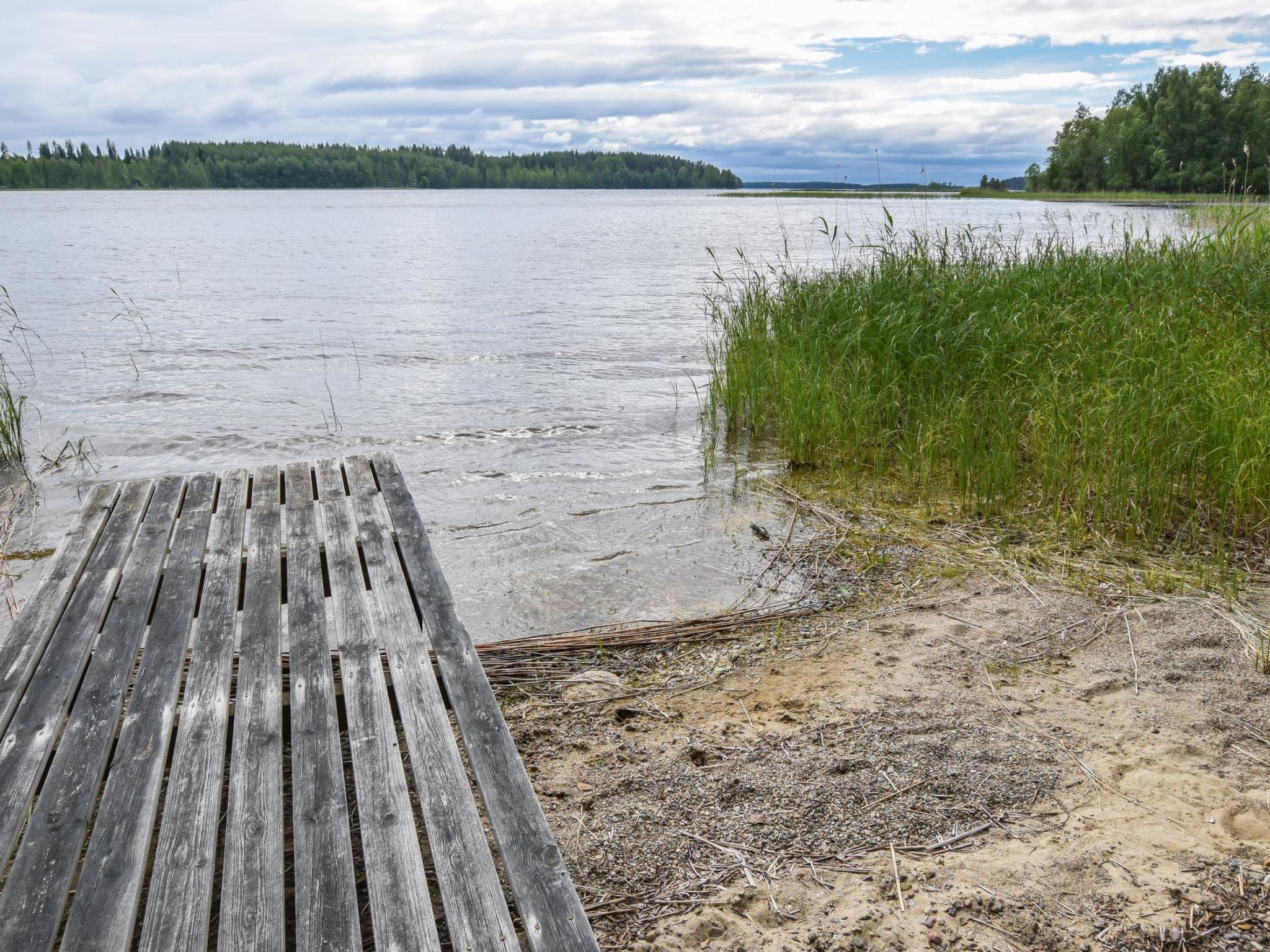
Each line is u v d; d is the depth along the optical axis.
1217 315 6.95
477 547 5.41
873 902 2.41
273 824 2.02
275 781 2.17
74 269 24.39
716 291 18.84
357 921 1.75
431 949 1.68
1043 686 3.54
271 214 69.00
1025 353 6.72
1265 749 3.06
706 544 5.38
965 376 7.13
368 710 2.46
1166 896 2.39
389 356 11.98
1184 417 5.49
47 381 10.30
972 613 4.26
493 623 4.40
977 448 6.14
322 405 9.24
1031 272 8.77
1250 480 4.93
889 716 3.34
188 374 10.80
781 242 32.94
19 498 6.41
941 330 7.52
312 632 2.87
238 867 1.89
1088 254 9.19
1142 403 5.64
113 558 3.37
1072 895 2.41
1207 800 2.79
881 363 7.61
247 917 1.75
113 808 2.07
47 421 8.59
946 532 5.35
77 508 6.20
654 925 2.36
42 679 2.60
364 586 3.24
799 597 4.59
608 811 2.83
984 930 2.30
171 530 3.62
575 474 6.89
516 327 14.47
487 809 2.08
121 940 1.70
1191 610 4.12
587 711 3.51
